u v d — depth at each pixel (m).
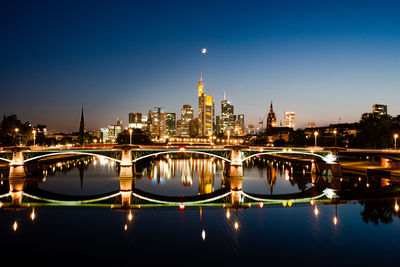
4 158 103.50
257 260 37.34
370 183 96.62
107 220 54.66
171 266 35.62
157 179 109.19
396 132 130.75
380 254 39.22
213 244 42.69
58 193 80.62
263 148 114.50
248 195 79.62
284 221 53.94
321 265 36.06
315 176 113.81
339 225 51.69
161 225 51.69
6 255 38.72
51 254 39.03
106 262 36.66
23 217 56.59
